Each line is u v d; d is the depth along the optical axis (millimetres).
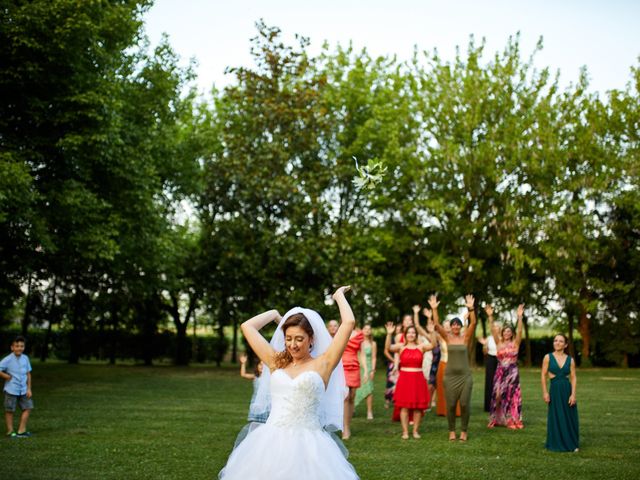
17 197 15797
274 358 4727
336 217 33062
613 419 12539
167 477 7352
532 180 29672
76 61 18078
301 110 27812
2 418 12141
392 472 7773
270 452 4297
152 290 28562
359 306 28562
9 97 18219
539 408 14609
